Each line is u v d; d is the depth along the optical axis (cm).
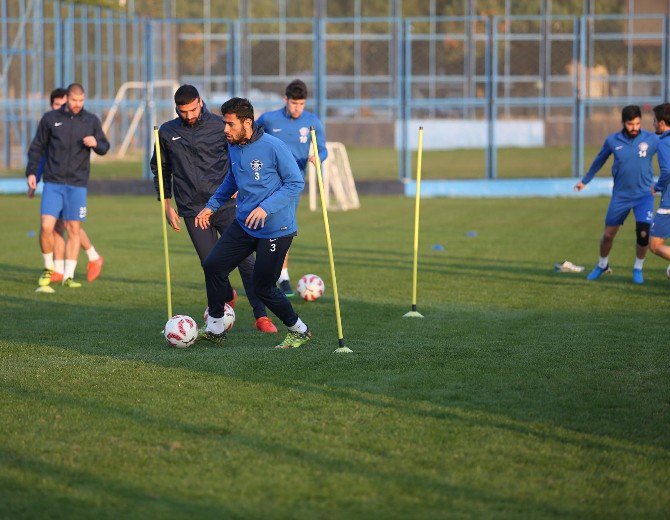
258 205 1330
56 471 895
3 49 5450
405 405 1104
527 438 988
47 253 1988
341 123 7362
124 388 1177
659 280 2114
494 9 6706
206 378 1226
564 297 1889
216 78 5616
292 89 1941
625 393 1160
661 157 1917
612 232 2091
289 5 7319
